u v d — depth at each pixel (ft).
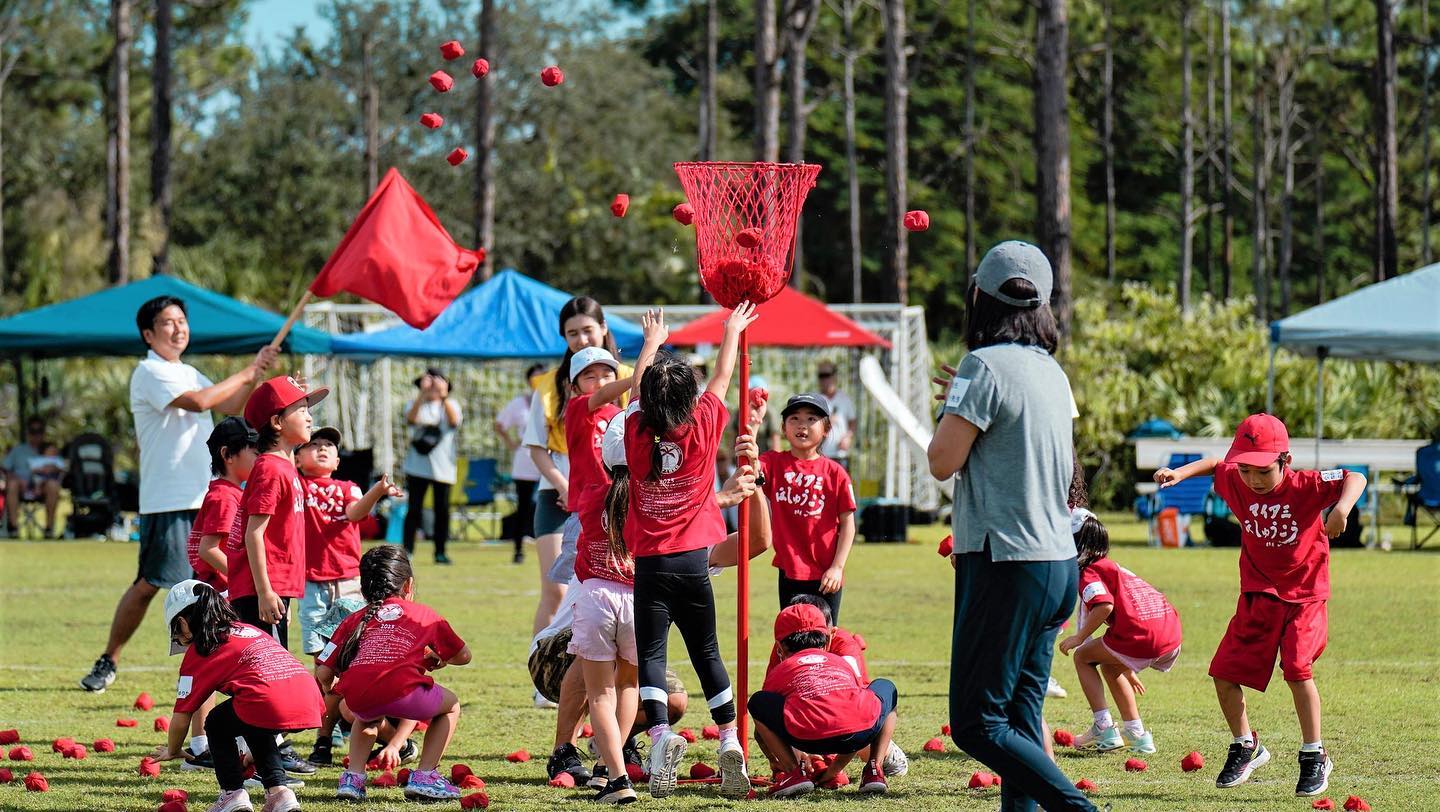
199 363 148.97
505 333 111.14
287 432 38.40
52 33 306.35
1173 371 141.90
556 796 34.78
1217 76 360.28
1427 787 35.24
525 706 46.83
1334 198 376.48
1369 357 103.24
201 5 242.78
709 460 33.45
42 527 126.62
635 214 276.00
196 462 47.60
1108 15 294.46
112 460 116.67
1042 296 28.37
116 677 52.47
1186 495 105.40
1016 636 27.25
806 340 108.68
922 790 35.19
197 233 273.75
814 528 40.96
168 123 175.22
